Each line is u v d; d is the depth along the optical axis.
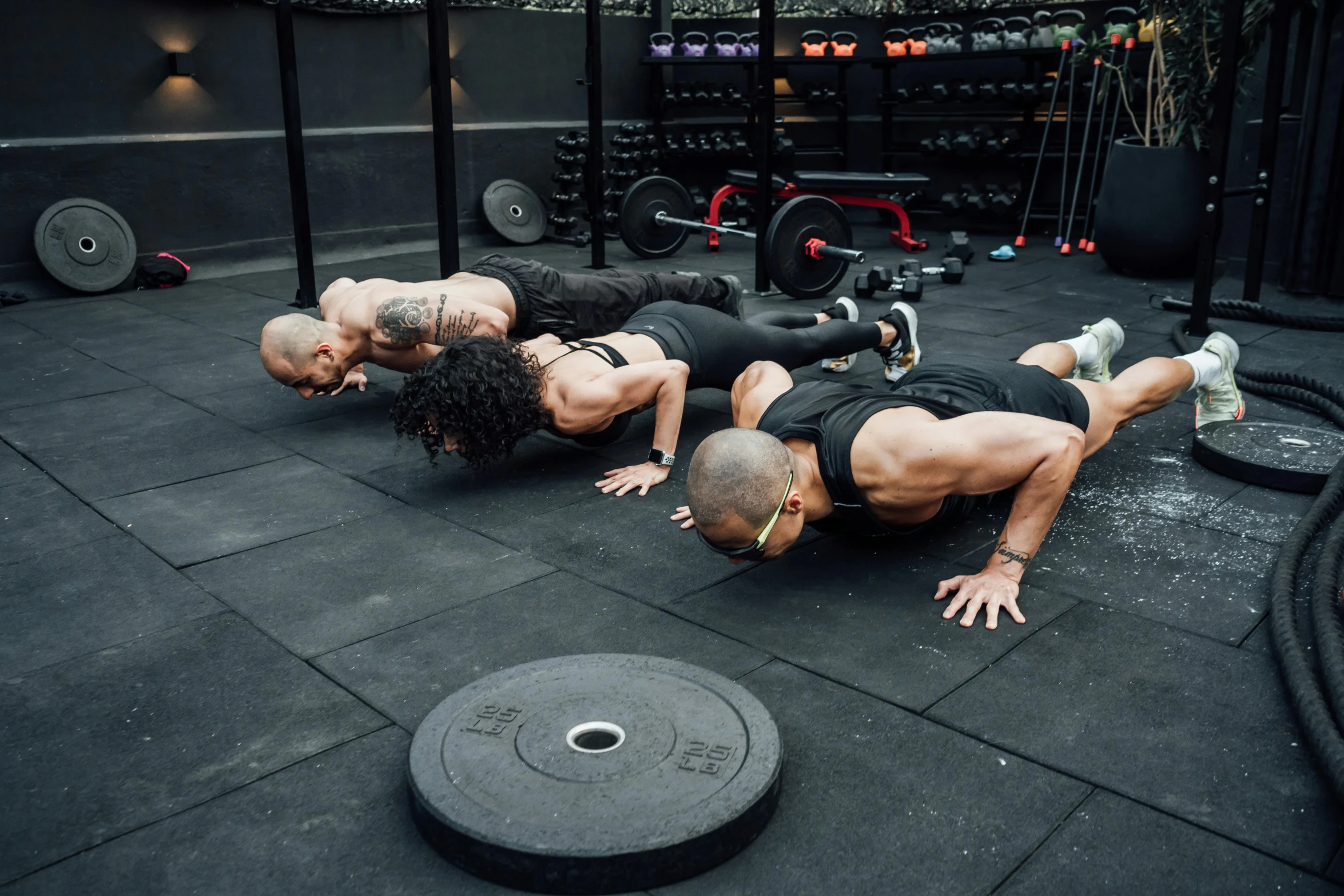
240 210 5.56
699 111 7.50
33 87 4.83
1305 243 4.08
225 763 1.40
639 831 1.15
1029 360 2.28
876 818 1.27
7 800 1.32
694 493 1.53
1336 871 1.18
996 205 6.47
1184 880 1.17
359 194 6.01
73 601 1.88
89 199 5.01
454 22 6.23
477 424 2.11
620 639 1.71
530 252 6.29
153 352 3.81
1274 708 1.50
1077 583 1.89
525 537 2.15
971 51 6.35
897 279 4.75
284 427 2.92
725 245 6.39
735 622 1.77
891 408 1.76
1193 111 4.82
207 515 2.28
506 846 1.14
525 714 1.37
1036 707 1.51
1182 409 2.93
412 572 1.99
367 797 1.33
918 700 1.53
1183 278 5.04
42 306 4.70
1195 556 2.00
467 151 6.40
